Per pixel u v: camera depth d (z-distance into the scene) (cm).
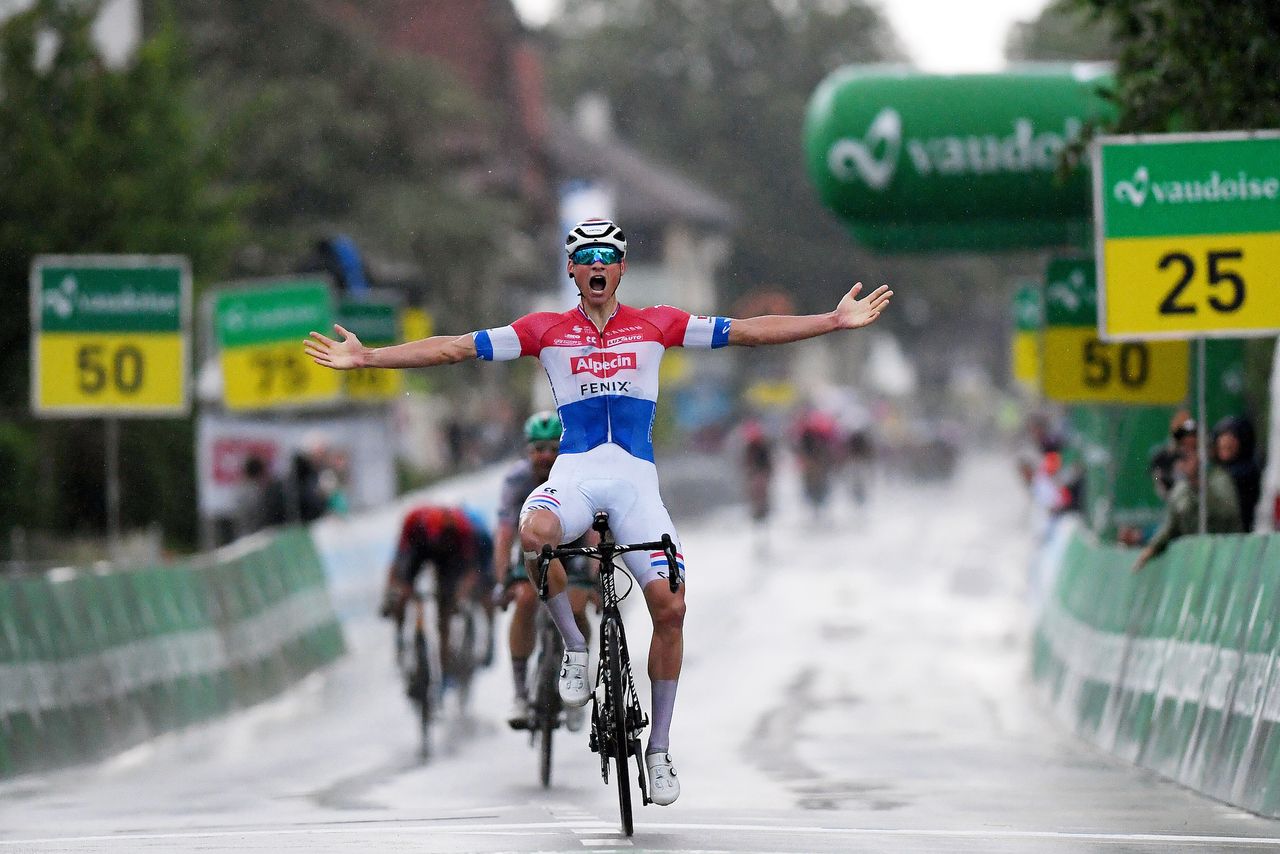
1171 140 4066
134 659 5194
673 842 2673
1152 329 4062
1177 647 3906
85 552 8219
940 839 2753
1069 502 7769
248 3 14075
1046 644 6012
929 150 6694
